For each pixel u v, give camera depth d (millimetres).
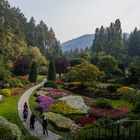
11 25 110688
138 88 62406
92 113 36594
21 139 22938
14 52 90750
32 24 148500
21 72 77812
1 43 82750
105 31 140250
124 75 79125
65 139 23953
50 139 27500
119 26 129375
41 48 135750
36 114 37938
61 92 56062
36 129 30953
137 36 129375
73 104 42375
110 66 80625
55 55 135750
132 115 28250
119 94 53312
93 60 103125
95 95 55562
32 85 68938
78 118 35062
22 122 33312
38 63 100250
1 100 46844
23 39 111375
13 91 54500
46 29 156625
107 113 36750
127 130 18047
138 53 125375
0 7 108375
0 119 23656
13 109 40312
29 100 47906
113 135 18312
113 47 123500
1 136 21984
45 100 46281
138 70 68562
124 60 116562
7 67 75938
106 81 73250
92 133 19828
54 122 32938
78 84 62156
